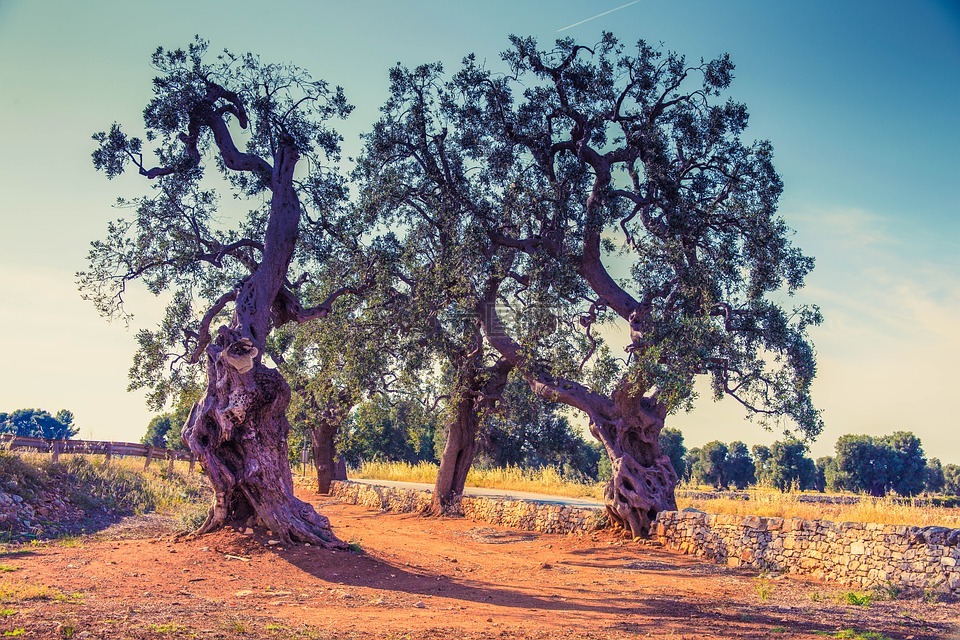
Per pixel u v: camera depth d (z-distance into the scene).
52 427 119.38
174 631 7.97
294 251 19.16
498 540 23.23
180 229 18.86
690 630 10.25
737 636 9.85
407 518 29.70
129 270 18.55
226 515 15.62
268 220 19.33
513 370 28.84
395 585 13.33
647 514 21.84
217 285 19.58
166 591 10.96
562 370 21.52
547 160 23.72
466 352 25.94
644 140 22.36
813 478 93.38
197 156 18.73
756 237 21.69
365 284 21.64
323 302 19.86
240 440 15.59
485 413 29.41
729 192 22.67
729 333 20.86
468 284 22.97
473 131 24.14
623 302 22.78
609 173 22.89
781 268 22.23
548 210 23.33
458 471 30.06
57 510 20.44
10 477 20.30
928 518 21.22
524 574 16.48
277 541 15.11
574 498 35.94
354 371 24.58
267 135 18.77
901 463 90.62
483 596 12.86
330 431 42.31
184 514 17.55
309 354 28.58
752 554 17.64
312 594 11.75
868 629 10.44
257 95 18.58
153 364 18.23
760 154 22.44
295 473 56.47
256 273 17.12
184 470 35.34
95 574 11.86
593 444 83.19
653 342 20.39
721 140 22.28
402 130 24.42
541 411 38.09
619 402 22.45
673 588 14.70
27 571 11.70
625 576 16.41
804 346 20.66
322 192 20.12
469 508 28.75
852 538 15.11
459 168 24.73
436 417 30.27
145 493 26.22
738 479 106.12
